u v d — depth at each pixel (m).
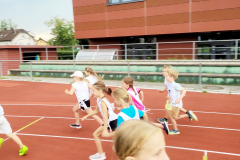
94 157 4.06
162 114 6.87
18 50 20.81
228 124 5.81
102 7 16.86
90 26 17.53
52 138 5.13
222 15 13.53
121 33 16.52
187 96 9.09
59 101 8.93
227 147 4.49
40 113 7.25
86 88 5.22
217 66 11.91
